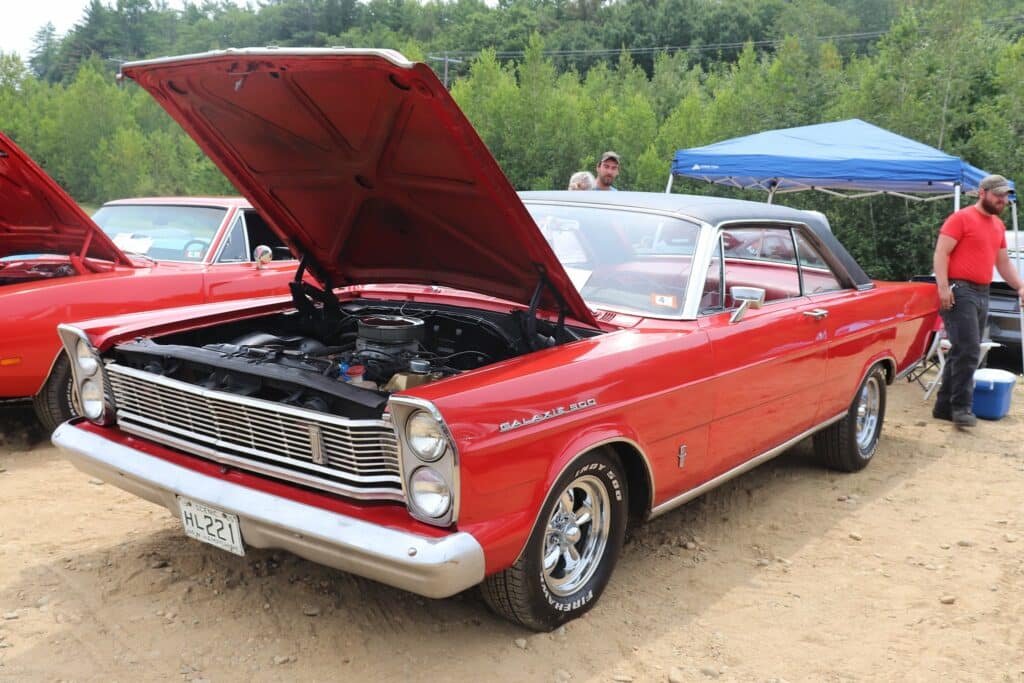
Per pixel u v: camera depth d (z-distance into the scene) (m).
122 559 3.73
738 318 3.95
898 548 4.38
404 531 2.66
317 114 3.21
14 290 4.98
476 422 2.70
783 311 4.39
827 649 3.35
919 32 19.27
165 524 4.16
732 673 3.14
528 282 3.64
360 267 4.29
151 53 133.62
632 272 3.99
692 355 3.64
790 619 3.58
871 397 5.65
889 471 5.66
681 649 3.28
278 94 3.15
